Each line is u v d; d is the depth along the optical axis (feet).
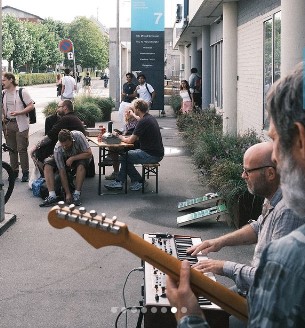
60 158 30.68
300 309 4.13
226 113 50.47
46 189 31.65
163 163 45.09
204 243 11.69
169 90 137.69
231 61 49.85
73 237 24.68
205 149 35.45
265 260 4.39
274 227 9.70
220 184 27.32
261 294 4.32
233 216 26.27
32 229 26.03
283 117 4.56
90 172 38.91
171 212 29.40
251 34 43.42
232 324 10.40
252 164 10.89
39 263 21.40
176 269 6.66
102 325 16.07
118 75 101.71
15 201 31.78
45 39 317.01
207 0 49.67
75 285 19.13
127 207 30.48
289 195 4.65
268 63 38.24
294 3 26.89
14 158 38.14
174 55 179.73
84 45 327.67
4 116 37.32
